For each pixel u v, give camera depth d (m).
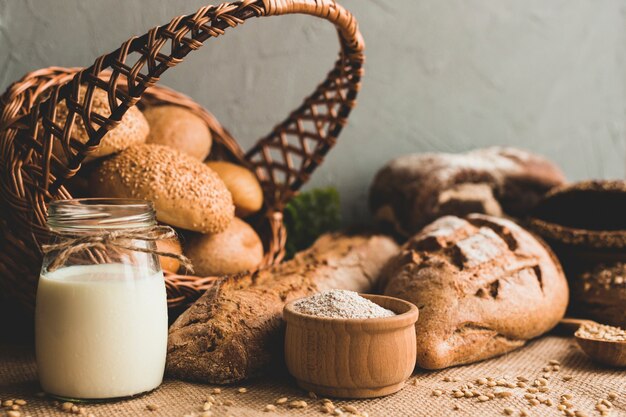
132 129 0.63
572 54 1.04
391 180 0.84
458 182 0.81
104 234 0.51
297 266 0.69
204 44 0.80
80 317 0.51
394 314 0.57
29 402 0.53
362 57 0.68
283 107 0.85
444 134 0.96
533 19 1.00
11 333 0.68
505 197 0.83
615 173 1.11
